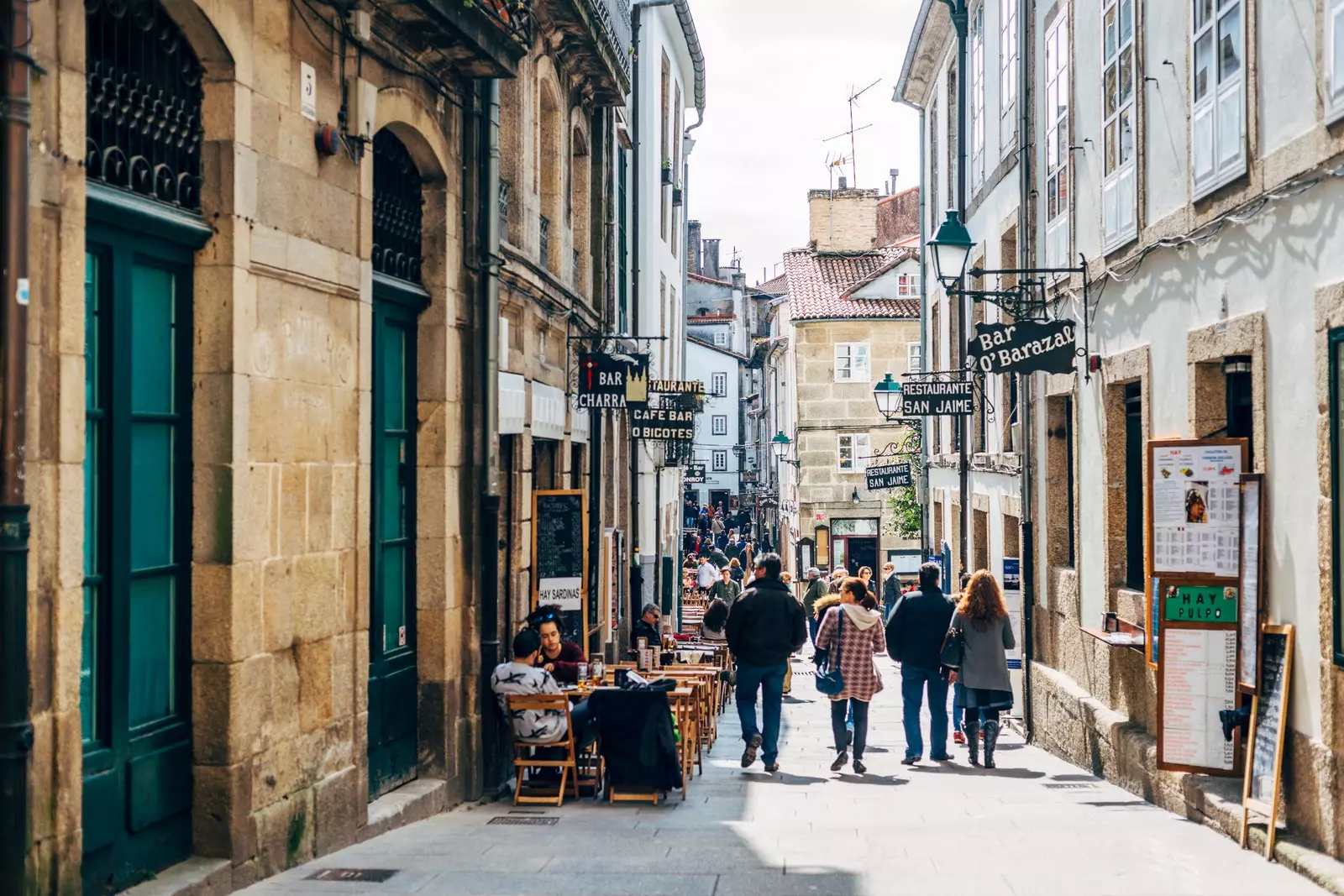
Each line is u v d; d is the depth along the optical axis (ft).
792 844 27.76
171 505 22.21
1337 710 25.03
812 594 75.82
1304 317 27.02
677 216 105.81
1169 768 31.32
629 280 77.00
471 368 35.94
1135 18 38.96
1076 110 46.44
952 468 78.54
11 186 16.61
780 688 42.27
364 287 28.19
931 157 89.81
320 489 26.11
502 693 35.01
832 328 139.13
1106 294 42.73
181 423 22.39
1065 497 51.49
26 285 16.76
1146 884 23.29
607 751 35.19
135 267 21.27
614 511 66.95
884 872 24.32
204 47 22.29
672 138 98.02
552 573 43.24
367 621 28.45
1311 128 26.40
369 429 28.48
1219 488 31.35
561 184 49.93
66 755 17.93
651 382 68.49
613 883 23.29
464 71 34.01
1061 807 34.47
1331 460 25.45
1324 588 25.79
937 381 66.28
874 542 139.03
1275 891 22.82
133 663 21.17
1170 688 31.40
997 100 63.41
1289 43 27.48
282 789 24.45
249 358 23.07
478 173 35.94
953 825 30.76
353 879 23.58
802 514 139.64
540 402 45.60
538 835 29.32
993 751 44.73
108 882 20.24
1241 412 33.58
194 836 22.50
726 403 253.24
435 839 28.55
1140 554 41.39
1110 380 42.04
